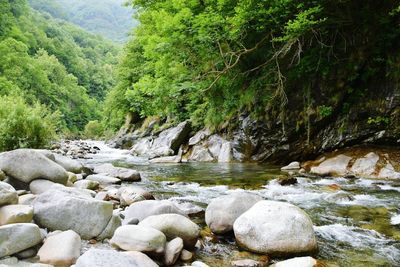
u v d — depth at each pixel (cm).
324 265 407
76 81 9062
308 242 464
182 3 1312
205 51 1394
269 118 1460
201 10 1325
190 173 1242
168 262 432
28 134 1440
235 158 1614
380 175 1048
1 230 392
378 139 1202
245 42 1403
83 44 16350
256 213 498
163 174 1227
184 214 577
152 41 1485
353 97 1266
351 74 1259
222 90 1658
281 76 1324
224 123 1742
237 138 1641
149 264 393
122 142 3238
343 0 1148
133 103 2884
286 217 480
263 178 1081
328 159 1218
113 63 14938
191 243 490
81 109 8150
